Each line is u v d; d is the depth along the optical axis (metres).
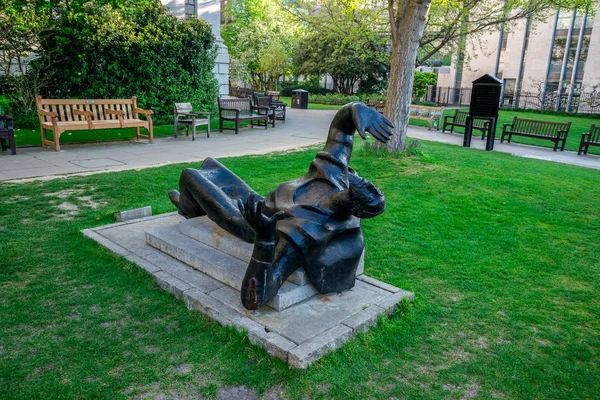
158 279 3.92
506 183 8.03
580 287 4.29
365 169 8.73
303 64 38.62
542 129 14.91
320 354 2.93
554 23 34.22
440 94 42.41
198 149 11.54
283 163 9.48
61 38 14.02
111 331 3.25
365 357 3.04
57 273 4.12
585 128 22.92
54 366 2.86
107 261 4.38
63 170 8.50
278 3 19.72
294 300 3.49
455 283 4.28
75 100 11.37
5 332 3.19
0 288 3.82
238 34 41.69
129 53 15.13
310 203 3.47
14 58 14.80
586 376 2.95
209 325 3.34
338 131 3.77
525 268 4.68
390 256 4.88
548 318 3.69
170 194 4.85
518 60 36.75
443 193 7.38
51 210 5.91
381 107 19.33
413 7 9.12
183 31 16.53
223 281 3.81
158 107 16.30
